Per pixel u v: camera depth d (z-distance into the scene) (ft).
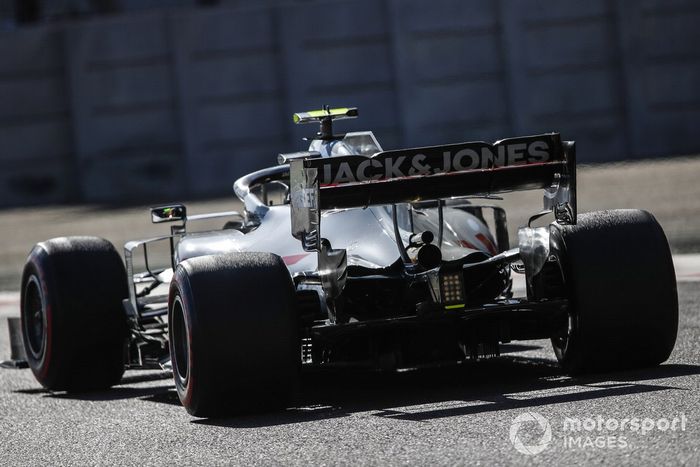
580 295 64.95
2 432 68.03
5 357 103.35
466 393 65.77
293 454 53.72
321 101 354.95
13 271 185.06
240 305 62.34
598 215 67.56
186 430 62.28
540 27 350.23
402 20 351.25
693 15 346.13
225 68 357.00
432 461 49.93
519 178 64.23
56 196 365.61
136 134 360.28
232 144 358.02
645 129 348.59
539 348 85.76
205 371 62.03
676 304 65.77
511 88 350.43
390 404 64.54
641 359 66.85
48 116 363.97
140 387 84.74
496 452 50.37
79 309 80.59
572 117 351.46
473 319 65.41
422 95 353.10
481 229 76.84
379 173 62.08
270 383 62.90
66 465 56.75
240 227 82.33
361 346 67.05
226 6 358.84
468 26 351.05
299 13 353.92
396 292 67.72
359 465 50.52
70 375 81.71
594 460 47.85
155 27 357.61
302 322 67.36
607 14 348.79
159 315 79.56
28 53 362.33
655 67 348.38
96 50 359.66
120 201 353.31
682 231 160.66
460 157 62.80
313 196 61.41
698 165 288.71
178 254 76.64
